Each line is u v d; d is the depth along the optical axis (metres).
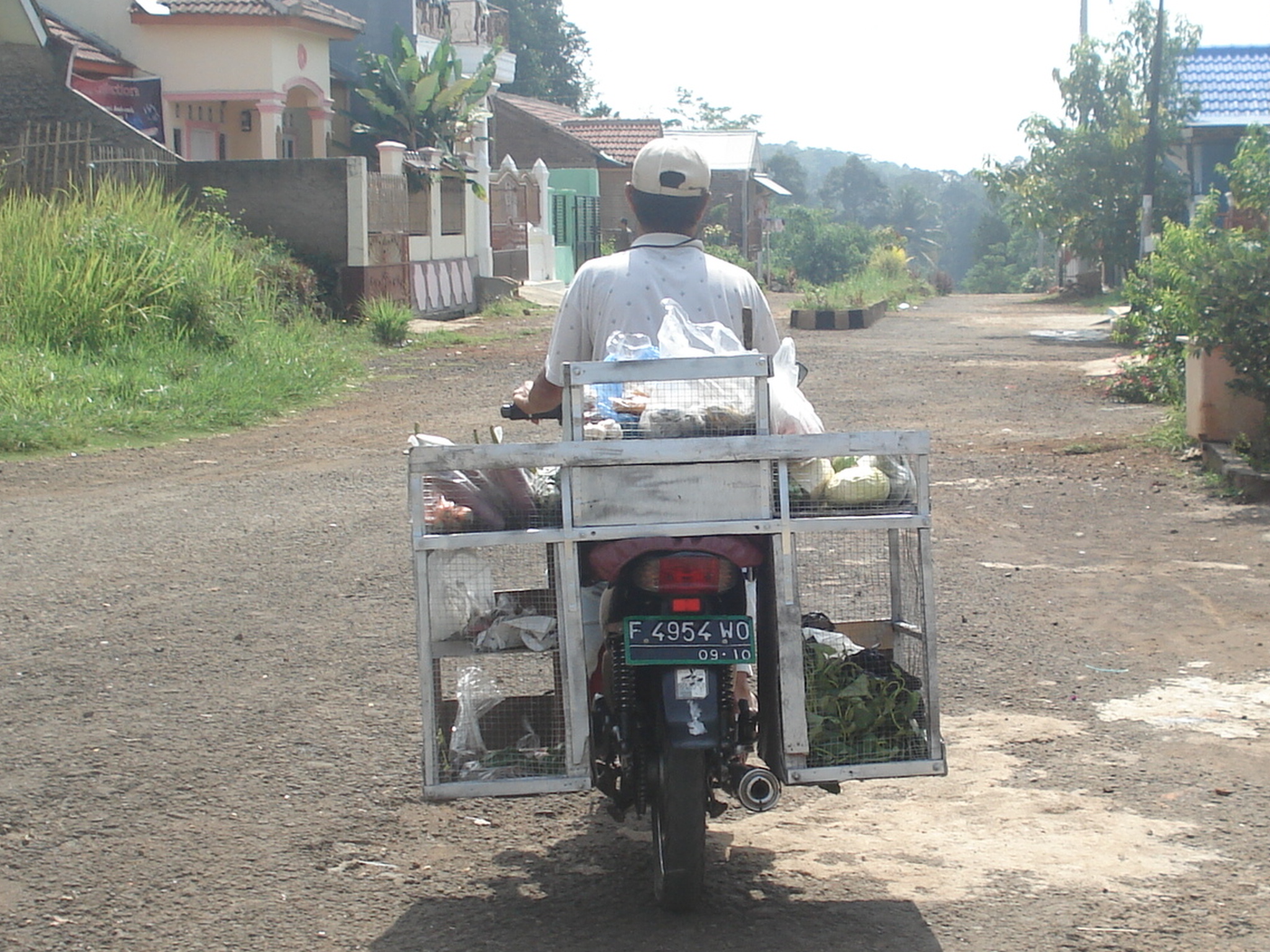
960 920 3.67
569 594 3.58
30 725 5.18
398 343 20.95
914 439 3.62
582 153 44.19
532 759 3.71
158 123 24.83
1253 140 10.57
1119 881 3.89
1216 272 9.59
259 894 3.85
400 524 8.82
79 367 14.09
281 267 20.97
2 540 8.35
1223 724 5.13
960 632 6.33
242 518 9.02
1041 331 25.75
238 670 5.86
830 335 24.73
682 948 3.53
